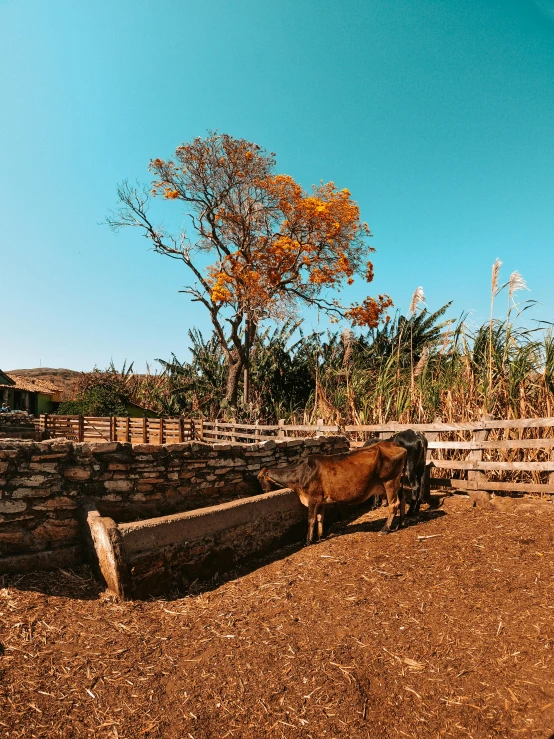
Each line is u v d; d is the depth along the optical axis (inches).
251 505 235.8
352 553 228.1
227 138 887.7
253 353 991.0
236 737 121.9
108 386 1051.3
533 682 134.2
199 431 730.2
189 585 204.2
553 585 182.7
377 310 970.7
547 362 314.2
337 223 931.3
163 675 143.6
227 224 952.3
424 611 173.6
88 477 223.8
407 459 281.1
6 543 198.2
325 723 125.5
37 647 151.6
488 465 300.4
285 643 158.2
